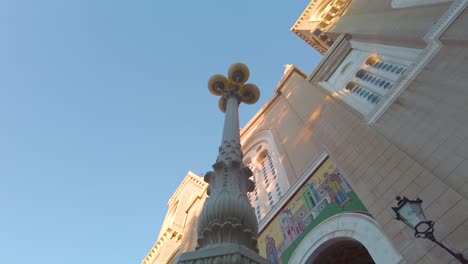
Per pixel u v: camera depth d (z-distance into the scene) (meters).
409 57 13.56
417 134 9.08
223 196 5.85
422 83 10.22
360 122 11.93
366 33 17.67
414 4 14.41
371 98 13.75
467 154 7.47
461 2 10.25
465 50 9.49
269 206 17.14
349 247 10.98
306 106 19.23
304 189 13.66
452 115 8.48
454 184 7.25
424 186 7.77
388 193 8.54
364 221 9.67
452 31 10.02
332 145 12.60
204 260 4.75
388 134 10.07
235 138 8.03
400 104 10.53
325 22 28.47
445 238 6.57
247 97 10.83
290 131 20.23
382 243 8.68
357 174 10.06
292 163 17.28
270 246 13.42
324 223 11.27
